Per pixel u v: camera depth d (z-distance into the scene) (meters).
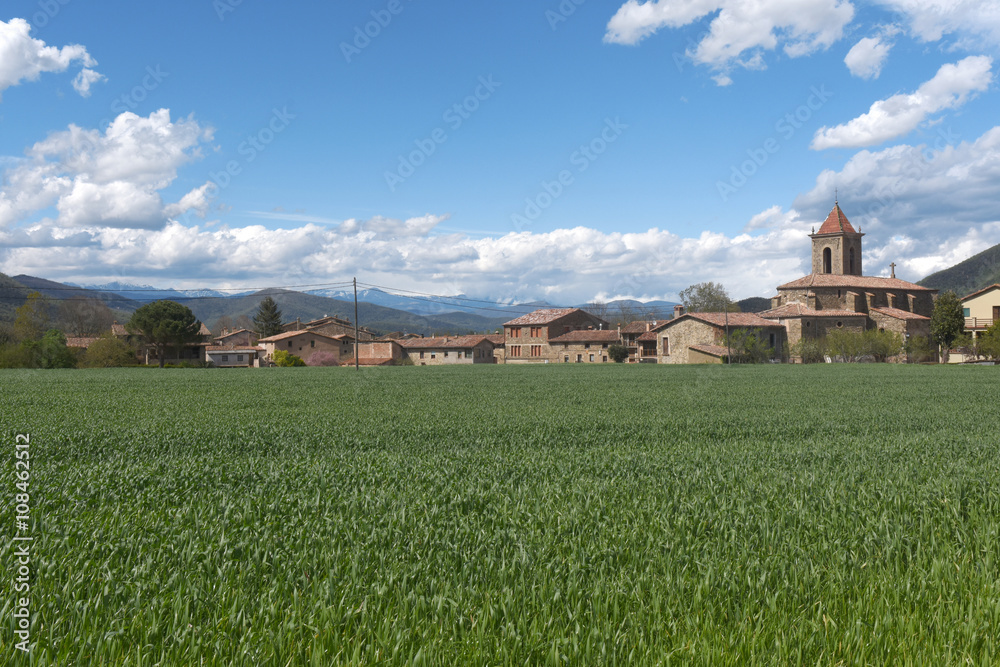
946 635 4.36
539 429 16.59
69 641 4.06
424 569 5.23
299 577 5.09
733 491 8.30
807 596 4.91
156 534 6.13
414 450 13.38
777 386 35.59
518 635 4.16
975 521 6.86
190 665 3.82
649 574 5.21
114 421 18.09
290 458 12.04
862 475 9.71
